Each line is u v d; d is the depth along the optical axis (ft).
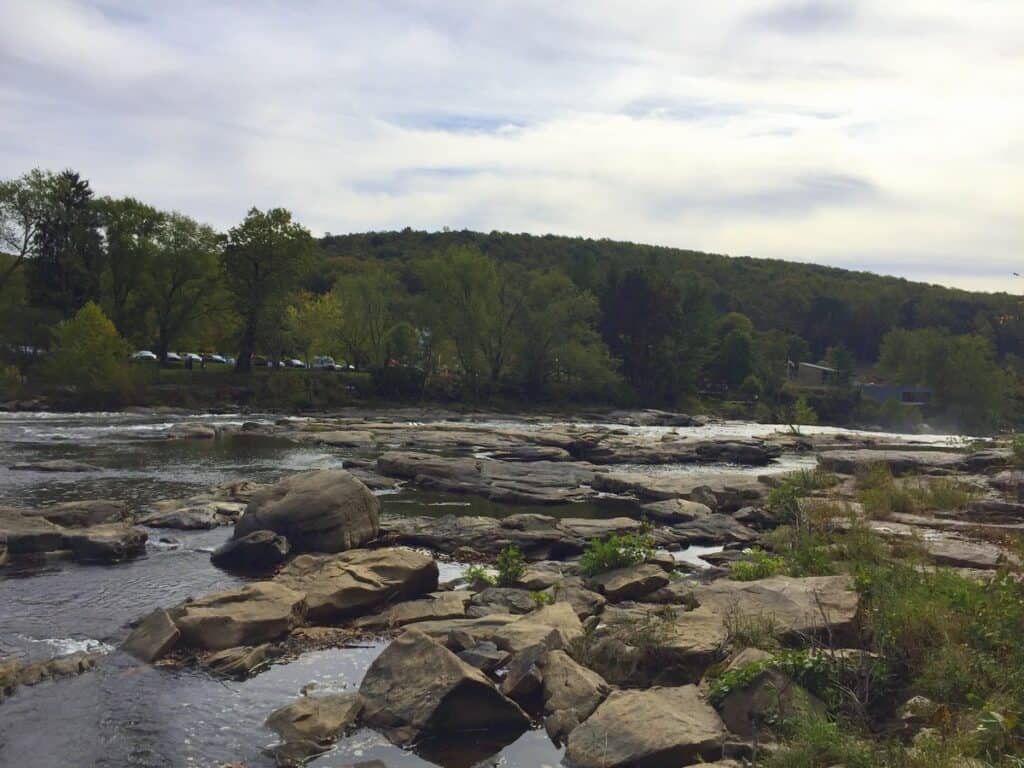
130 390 186.09
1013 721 22.71
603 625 37.86
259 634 37.50
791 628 32.81
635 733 26.08
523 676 31.53
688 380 299.79
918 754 22.43
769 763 23.40
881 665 28.55
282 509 55.52
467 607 43.50
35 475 87.35
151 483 83.61
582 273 348.38
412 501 80.74
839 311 481.46
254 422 161.07
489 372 254.47
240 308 224.33
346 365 298.35
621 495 86.58
